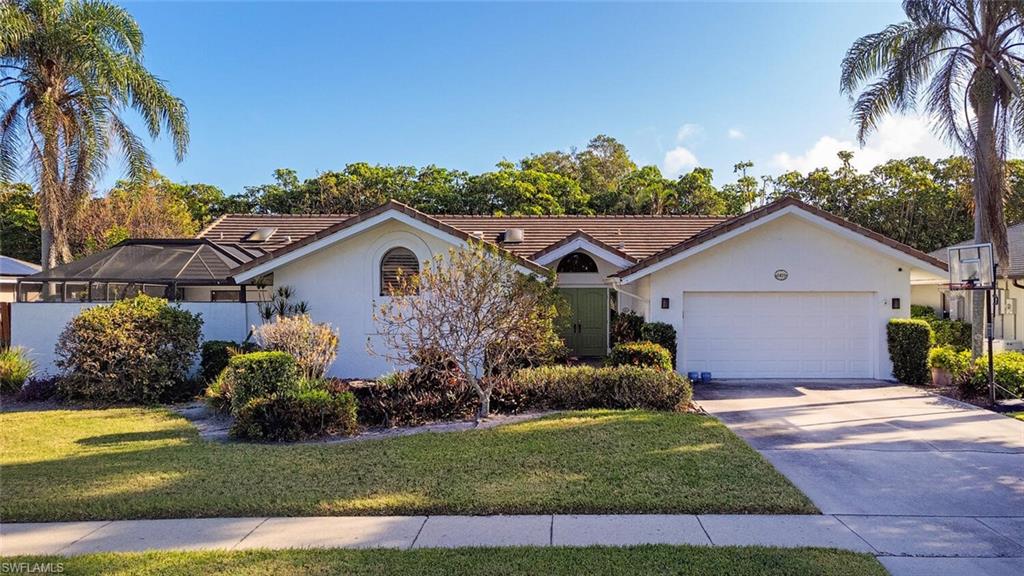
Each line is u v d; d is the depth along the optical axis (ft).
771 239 47.19
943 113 47.44
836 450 26.94
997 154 46.44
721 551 16.20
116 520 19.01
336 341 40.70
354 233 46.26
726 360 47.80
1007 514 19.19
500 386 35.50
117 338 38.96
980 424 32.01
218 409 35.63
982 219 46.32
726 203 154.20
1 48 49.55
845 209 125.18
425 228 45.65
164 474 23.03
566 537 17.30
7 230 117.60
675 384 35.88
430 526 18.26
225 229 69.62
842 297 47.57
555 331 46.24
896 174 120.47
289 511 19.36
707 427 30.12
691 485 21.38
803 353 47.67
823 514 19.12
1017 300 67.15
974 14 46.78
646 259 46.26
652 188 146.82
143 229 97.71
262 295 55.11
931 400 38.96
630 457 24.81
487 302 33.60
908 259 45.44
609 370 36.73
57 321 47.16
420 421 32.53
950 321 73.97
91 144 54.54
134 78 55.83
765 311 47.75
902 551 16.39
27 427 32.22
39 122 52.06
